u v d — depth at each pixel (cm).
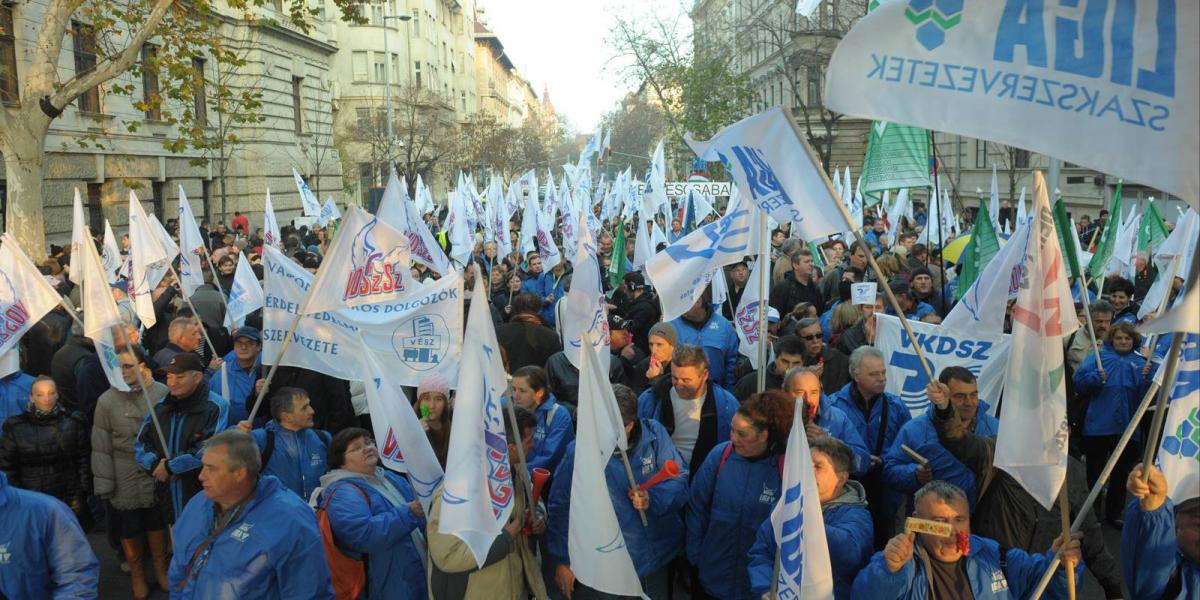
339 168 4366
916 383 662
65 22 1404
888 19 325
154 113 2869
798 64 3269
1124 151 296
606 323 696
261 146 3506
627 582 439
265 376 730
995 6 314
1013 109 312
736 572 471
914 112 323
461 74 8712
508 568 467
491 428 431
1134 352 736
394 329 645
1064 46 305
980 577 384
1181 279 918
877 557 381
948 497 375
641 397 600
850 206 1855
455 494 418
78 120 2456
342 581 473
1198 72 288
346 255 550
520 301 845
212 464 388
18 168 1366
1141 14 295
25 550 394
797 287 1088
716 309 844
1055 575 390
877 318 678
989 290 590
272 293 647
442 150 5394
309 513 411
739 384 671
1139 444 725
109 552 746
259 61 3459
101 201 2606
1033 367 361
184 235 1038
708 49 4097
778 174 463
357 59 6016
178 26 1625
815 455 431
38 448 665
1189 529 357
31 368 935
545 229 1259
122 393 641
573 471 458
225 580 391
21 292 571
